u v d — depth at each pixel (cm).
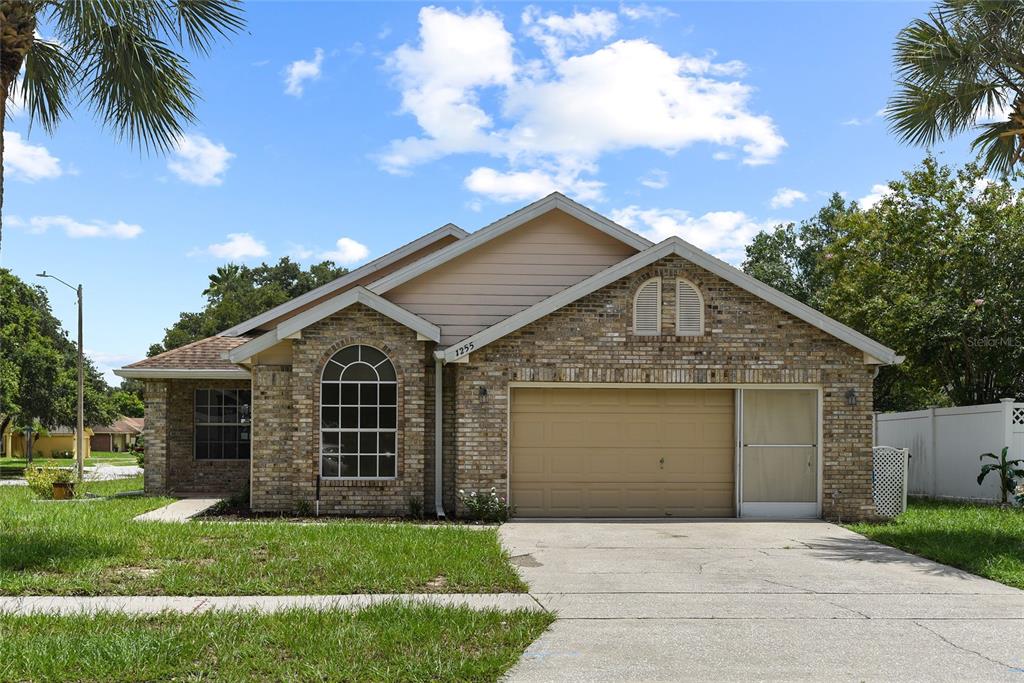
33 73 1397
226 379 2167
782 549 1301
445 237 2006
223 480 2175
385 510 1631
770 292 1648
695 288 1661
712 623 848
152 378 2058
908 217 2600
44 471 2055
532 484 1670
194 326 7431
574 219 1911
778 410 1686
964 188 2564
